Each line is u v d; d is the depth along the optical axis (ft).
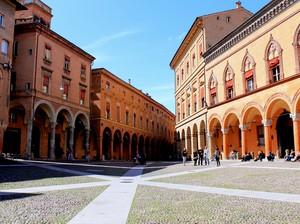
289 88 80.33
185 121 164.55
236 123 116.57
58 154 133.18
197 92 143.33
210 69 126.41
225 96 114.01
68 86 131.44
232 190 32.32
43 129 128.16
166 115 299.99
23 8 109.60
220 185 37.09
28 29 114.11
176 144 188.75
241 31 103.81
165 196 28.84
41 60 115.14
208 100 126.82
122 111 189.47
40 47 115.24
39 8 137.08
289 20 83.15
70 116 130.31
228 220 18.81
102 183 40.50
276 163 74.74
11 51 101.91
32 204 24.53
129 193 30.94
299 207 22.54
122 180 44.98
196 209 22.34
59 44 126.93
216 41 132.16
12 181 41.39
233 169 62.75
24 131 121.29
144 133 228.22
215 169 65.72
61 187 35.76
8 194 29.91
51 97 118.21
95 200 26.50
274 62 88.74
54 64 122.62
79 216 20.17
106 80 169.68
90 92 149.38
